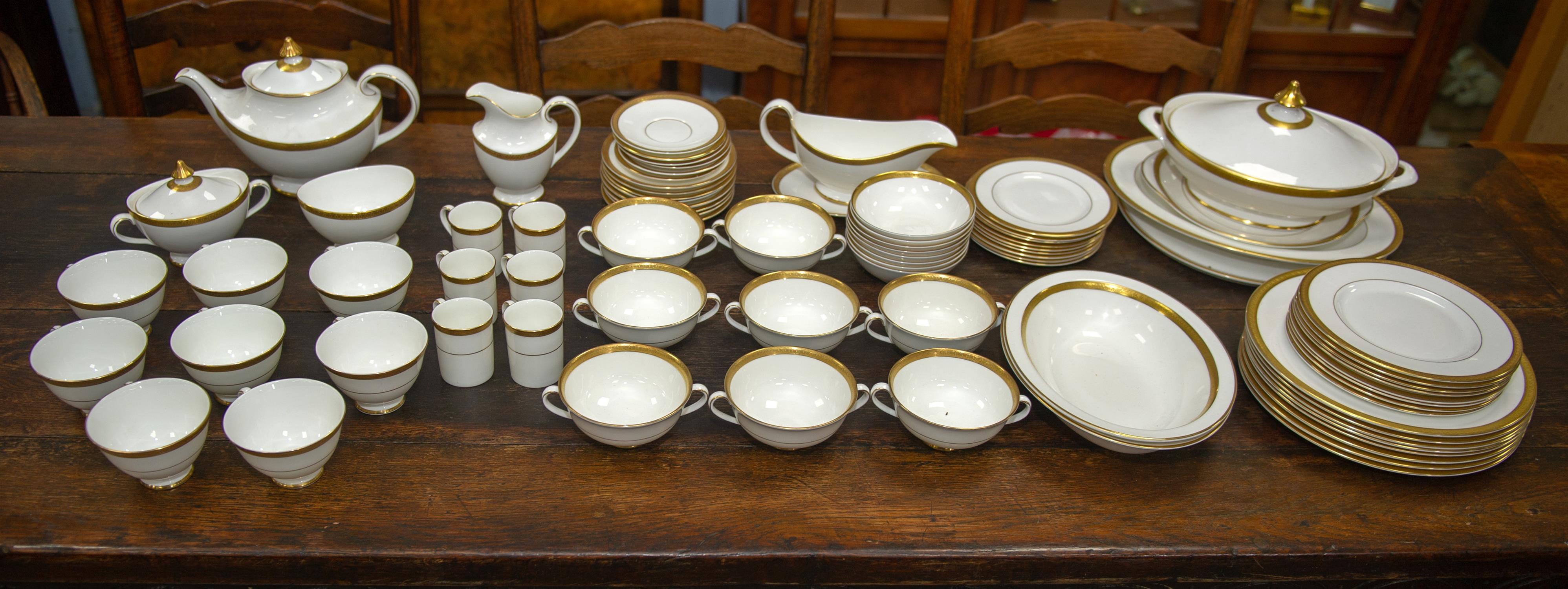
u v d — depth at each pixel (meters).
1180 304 1.01
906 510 0.81
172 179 1.02
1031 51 1.55
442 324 0.91
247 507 0.77
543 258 1.00
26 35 1.99
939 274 0.99
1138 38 1.56
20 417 0.84
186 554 0.73
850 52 2.40
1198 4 2.37
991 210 1.15
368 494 0.79
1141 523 0.81
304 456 0.74
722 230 1.20
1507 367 0.84
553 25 2.28
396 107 1.55
